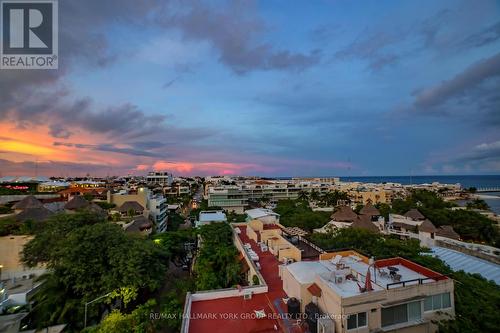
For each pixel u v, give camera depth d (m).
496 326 14.33
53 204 53.47
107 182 134.50
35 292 27.34
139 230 45.25
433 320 14.80
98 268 24.91
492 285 19.73
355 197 110.12
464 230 48.09
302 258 25.31
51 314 23.45
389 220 59.16
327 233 33.75
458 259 27.84
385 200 107.25
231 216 72.31
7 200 53.56
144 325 19.66
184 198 124.75
